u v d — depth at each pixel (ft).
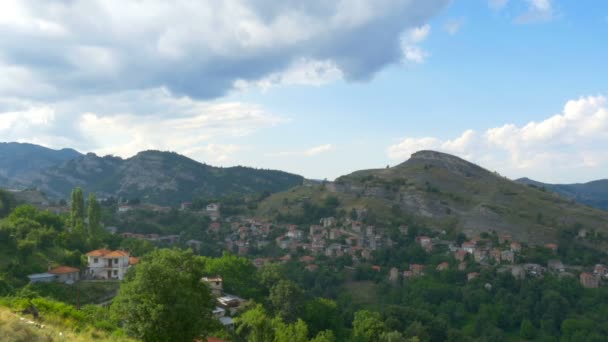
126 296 131.03
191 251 155.02
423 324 367.04
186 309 130.72
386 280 543.39
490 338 397.60
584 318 412.57
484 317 431.43
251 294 325.21
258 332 221.05
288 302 301.84
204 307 150.92
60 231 394.93
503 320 431.02
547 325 411.34
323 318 312.50
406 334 337.93
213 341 202.59
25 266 291.99
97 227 418.92
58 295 268.41
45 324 127.75
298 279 537.24
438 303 476.13
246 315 240.94
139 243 433.48
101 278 323.98
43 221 401.29
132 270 187.83
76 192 438.40
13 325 99.09
